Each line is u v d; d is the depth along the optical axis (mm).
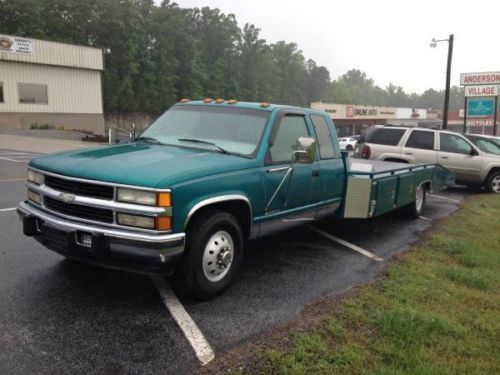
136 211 3977
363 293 4977
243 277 5414
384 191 7480
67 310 4223
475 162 14125
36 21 57219
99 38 66438
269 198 5168
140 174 4098
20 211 4738
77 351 3557
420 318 4281
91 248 4035
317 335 3924
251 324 4164
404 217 9344
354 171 6875
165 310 4344
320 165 6094
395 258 6543
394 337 3953
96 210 4148
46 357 3453
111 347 3641
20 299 4387
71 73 34844
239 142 5211
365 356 3639
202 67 84125
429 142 14094
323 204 6332
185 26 84000
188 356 3572
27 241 6125
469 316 4570
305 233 7809
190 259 4352
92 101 36594
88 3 64375
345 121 74750
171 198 4016
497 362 3721
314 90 127688
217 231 4574
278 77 109562
